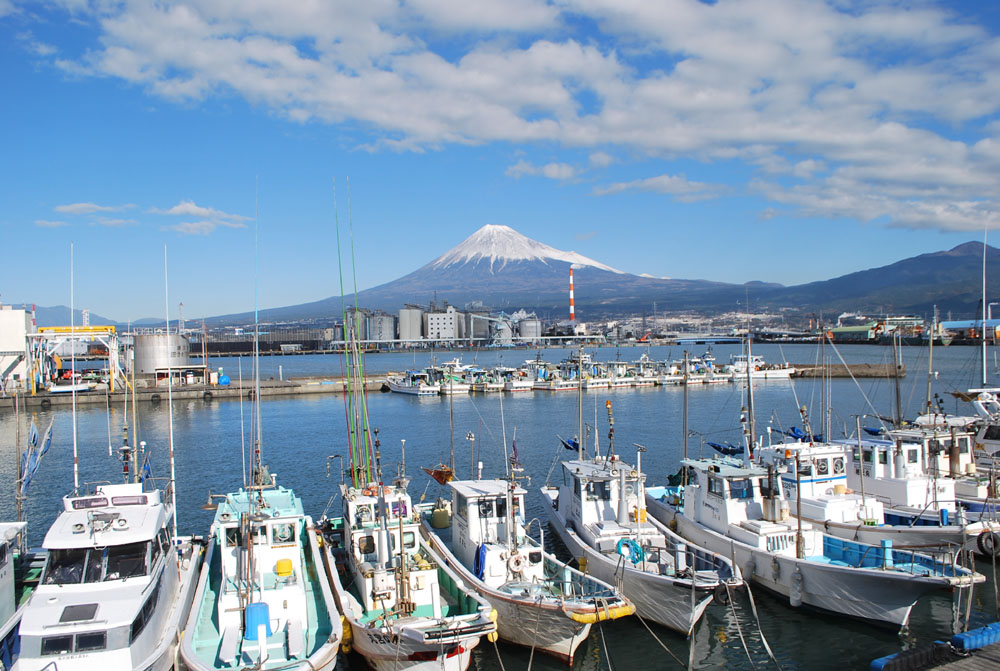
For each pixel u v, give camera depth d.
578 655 26.59
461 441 77.62
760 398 119.44
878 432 49.59
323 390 142.25
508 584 26.50
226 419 99.50
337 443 76.19
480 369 157.88
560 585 26.98
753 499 33.03
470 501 29.67
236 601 24.09
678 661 26.09
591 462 36.00
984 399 48.91
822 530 33.06
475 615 23.03
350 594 26.33
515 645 26.98
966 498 37.66
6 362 116.06
